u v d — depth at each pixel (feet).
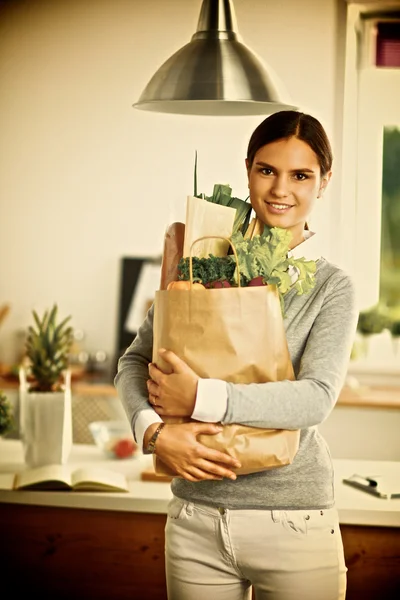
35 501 7.72
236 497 5.58
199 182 16.22
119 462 8.91
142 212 16.71
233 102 9.75
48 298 17.13
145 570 7.81
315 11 14.87
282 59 15.01
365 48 14.79
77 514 7.84
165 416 5.44
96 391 14.67
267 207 5.86
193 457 5.28
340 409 13.71
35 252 17.07
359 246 15.08
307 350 5.54
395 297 15.12
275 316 5.33
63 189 16.81
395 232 15.06
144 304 16.79
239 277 5.29
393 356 15.20
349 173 14.97
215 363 5.28
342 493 7.79
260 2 14.94
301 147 5.73
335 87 14.92
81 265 17.03
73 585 7.89
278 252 5.47
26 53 16.34
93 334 17.06
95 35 16.16
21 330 17.12
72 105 16.49
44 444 8.52
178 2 15.87
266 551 5.57
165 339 5.39
